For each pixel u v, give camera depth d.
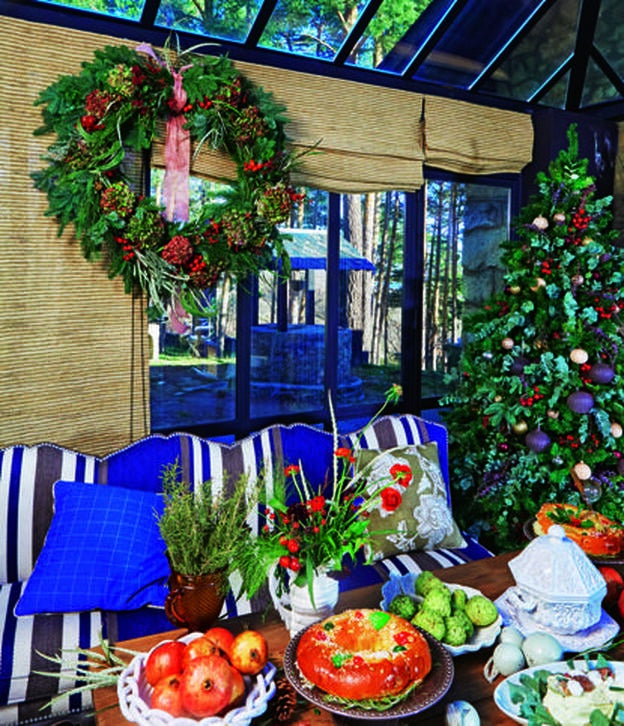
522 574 1.72
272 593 2.48
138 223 2.72
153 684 1.32
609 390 3.18
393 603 1.69
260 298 3.54
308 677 1.40
